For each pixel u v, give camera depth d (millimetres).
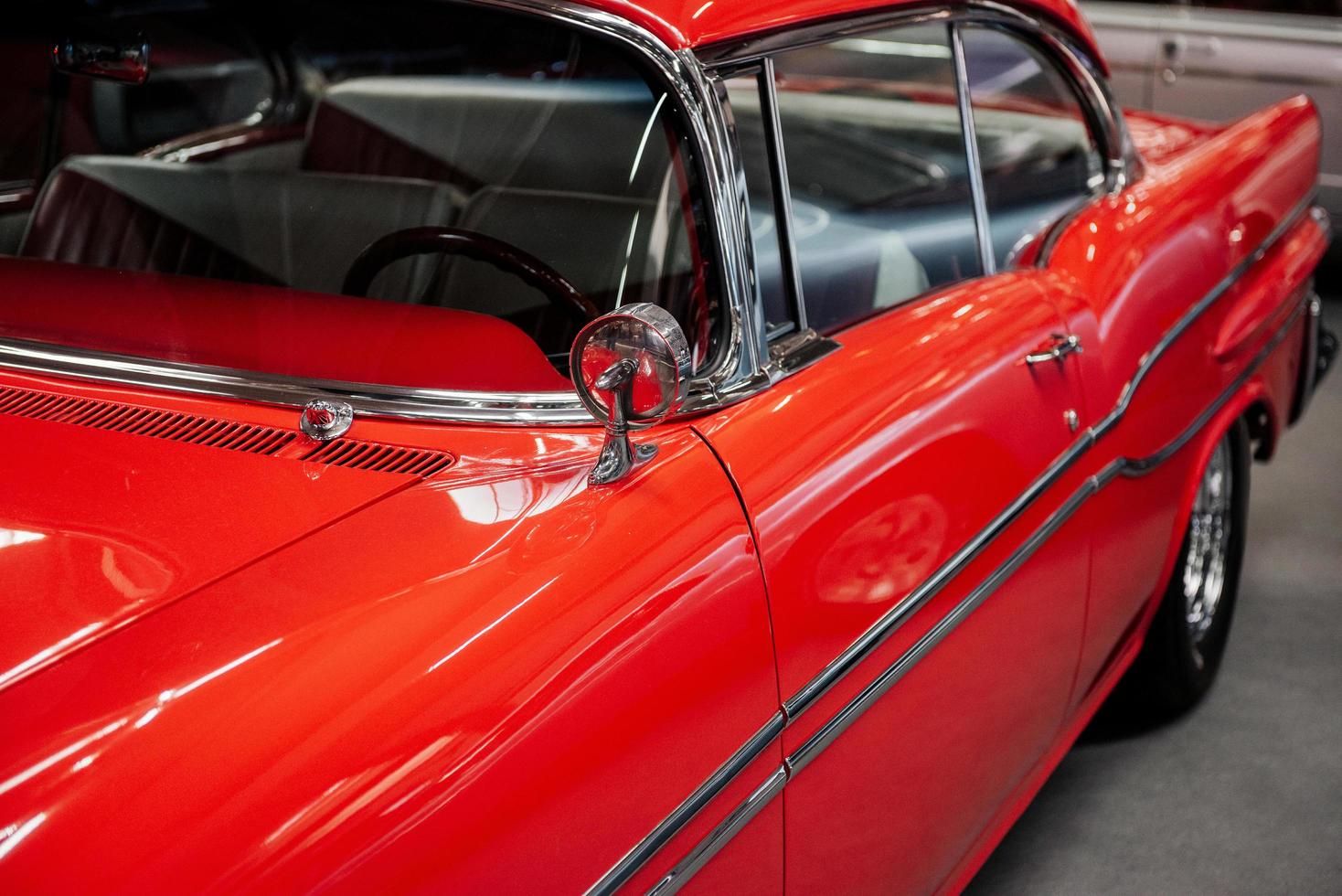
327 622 1024
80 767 888
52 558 1086
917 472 1562
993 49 2221
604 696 1104
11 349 1512
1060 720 2201
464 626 1051
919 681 1616
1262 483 4223
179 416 1367
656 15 1492
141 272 1595
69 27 1894
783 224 1610
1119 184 2512
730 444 1362
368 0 1822
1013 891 2379
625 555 1183
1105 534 2174
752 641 1283
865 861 1580
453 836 966
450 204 1668
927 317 1772
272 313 1496
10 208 2076
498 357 1403
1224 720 2936
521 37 1605
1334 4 6023
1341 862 2467
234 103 2111
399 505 1198
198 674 963
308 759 927
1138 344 2219
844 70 2582
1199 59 6316
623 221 1521
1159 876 2424
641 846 1143
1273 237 2875
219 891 851
